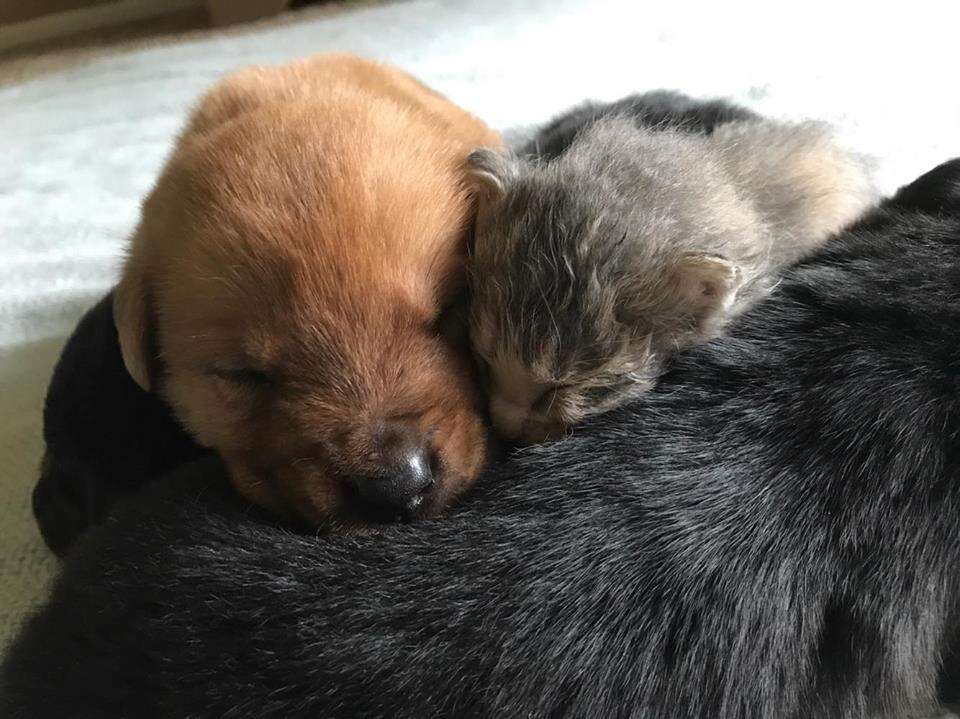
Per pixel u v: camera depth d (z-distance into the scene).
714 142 0.14
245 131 0.12
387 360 0.10
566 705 0.07
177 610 0.08
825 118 0.20
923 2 0.25
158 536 0.09
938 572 0.08
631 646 0.08
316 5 0.37
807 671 0.08
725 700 0.08
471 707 0.07
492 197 0.12
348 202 0.10
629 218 0.11
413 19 0.30
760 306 0.10
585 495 0.08
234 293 0.10
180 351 0.11
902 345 0.09
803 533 0.08
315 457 0.10
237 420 0.11
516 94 0.24
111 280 0.20
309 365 0.10
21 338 0.19
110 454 0.13
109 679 0.08
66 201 0.23
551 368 0.11
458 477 0.10
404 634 0.07
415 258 0.11
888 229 0.10
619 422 0.09
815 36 0.24
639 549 0.08
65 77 0.31
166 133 0.26
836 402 0.09
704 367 0.09
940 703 0.09
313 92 0.13
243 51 0.30
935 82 0.21
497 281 0.11
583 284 0.11
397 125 0.12
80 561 0.09
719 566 0.08
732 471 0.08
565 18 0.28
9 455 0.16
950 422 0.08
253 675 0.07
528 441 0.11
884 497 0.08
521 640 0.07
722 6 0.27
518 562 0.08
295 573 0.08
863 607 0.08
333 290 0.10
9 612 0.13
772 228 0.12
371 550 0.08
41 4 0.42
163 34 0.39
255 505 0.10
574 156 0.13
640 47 0.26
